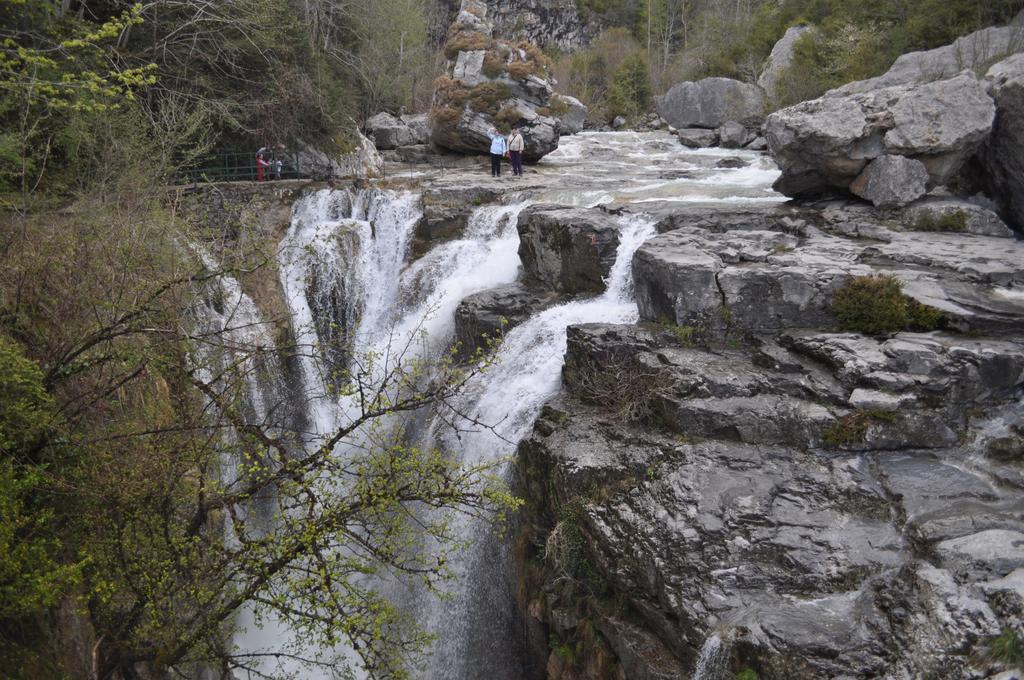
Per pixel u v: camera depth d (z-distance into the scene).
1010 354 9.30
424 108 36.59
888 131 13.44
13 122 12.32
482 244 17.20
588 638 9.43
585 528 9.47
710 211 14.55
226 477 10.39
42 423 7.58
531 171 24.88
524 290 15.12
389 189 20.00
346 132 23.84
